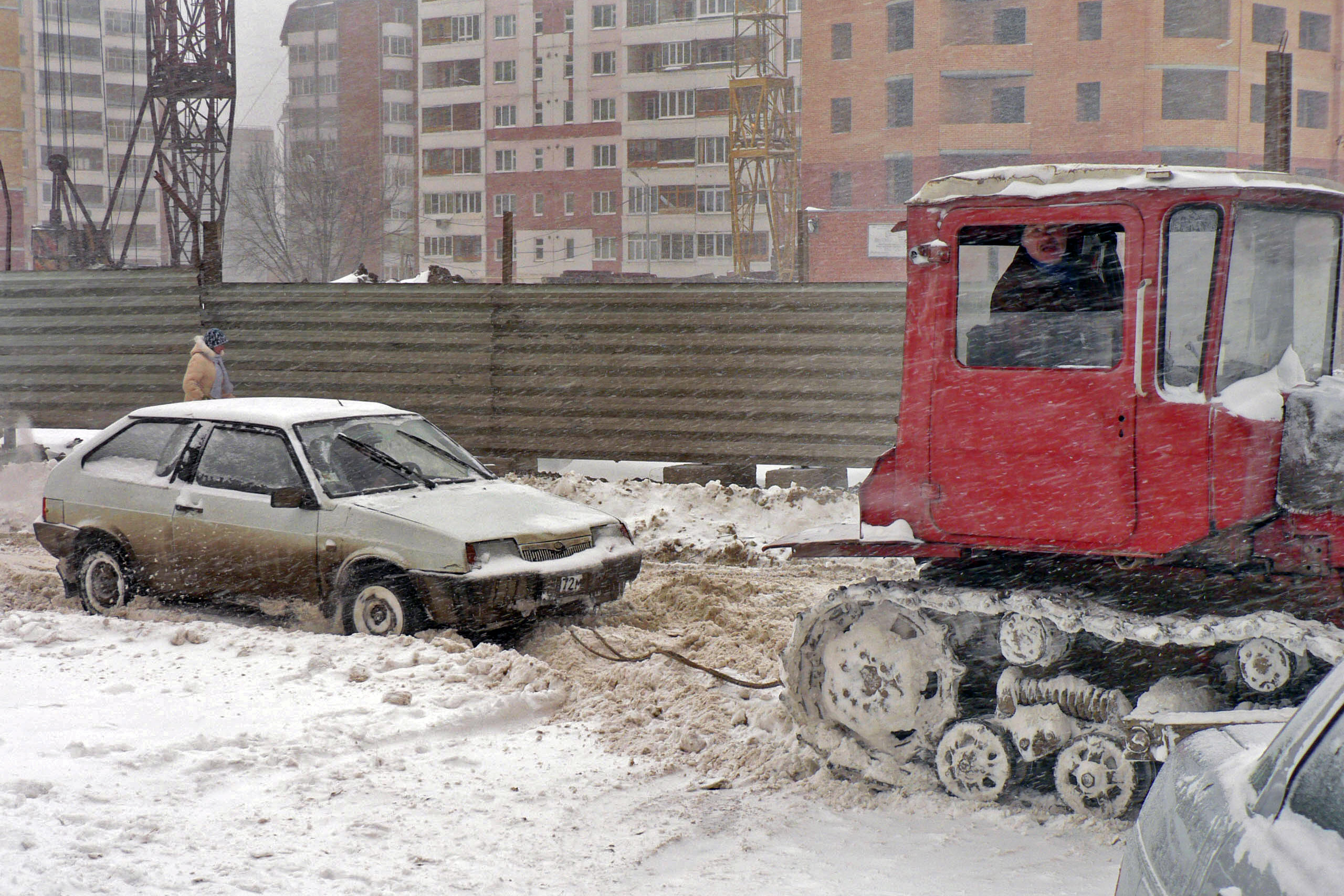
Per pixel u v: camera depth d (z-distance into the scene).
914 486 5.26
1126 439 4.86
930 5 58.56
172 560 8.60
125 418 9.22
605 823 5.18
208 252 15.18
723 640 7.81
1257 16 57.75
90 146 114.75
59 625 8.05
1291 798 2.53
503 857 4.81
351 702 6.59
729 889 4.53
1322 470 4.63
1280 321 5.03
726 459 13.53
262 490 8.39
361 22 109.88
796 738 5.89
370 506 8.04
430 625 7.87
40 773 5.45
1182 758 3.19
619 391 13.79
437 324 14.34
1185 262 4.81
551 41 95.56
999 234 5.08
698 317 13.45
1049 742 5.14
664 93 91.81
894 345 12.84
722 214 90.31
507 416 14.20
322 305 14.70
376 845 4.88
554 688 6.98
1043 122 58.44
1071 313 5.01
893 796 5.40
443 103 100.50
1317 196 4.83
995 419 5.09
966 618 5.52
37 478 13.98
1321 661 4.64
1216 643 4.83
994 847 4.86
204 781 5.48
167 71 38.66
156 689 6.81
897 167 60.47
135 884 4.37
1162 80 57.09
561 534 8.12
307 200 96.25
